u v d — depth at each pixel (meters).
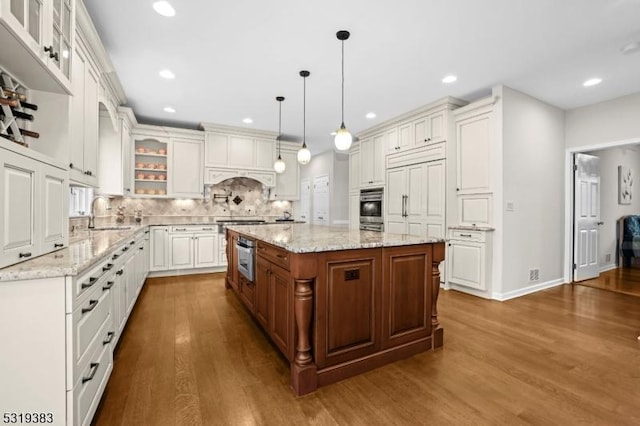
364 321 2.00
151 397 1.69
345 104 4.21
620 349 2.30
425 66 3.11
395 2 2.14
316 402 1.67
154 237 4.62
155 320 2.89
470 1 2.13
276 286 2.14
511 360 2.14
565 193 4.39
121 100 3.81
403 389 1.79
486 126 3.71
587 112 4.16
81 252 1.65
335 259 1.87
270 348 2.32
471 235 3.74
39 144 1.79
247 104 4.23
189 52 2.83
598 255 4.91
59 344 1.21
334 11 2.24
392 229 4.87
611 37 2.57
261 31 2.49
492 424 1.49
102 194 4.01
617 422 1.51
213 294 3.78
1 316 1.15
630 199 5.80
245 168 5.46
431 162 4.20
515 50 2.78
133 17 2.30
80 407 1.31
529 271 3.90
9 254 1.23
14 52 1.35
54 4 1.60
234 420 1.51
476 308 3.28
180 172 5.03
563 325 2.79
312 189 8.42
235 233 3.51
